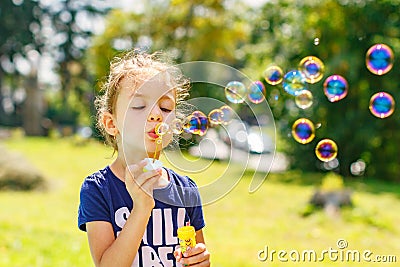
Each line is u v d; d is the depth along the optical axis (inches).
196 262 67.7
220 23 540.1
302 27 408.2
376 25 385.1
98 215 68.4
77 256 162.7
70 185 310.3
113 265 63.7
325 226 217.8
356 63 382.6
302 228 213.9
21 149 496.4
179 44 545.6
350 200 246.7
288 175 396.2
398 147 401.7
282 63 414.9
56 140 608.7
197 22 544.1
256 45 445.4
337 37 393.1
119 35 564.1
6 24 884.6
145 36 561.9
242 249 178.4
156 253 69.6
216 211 245.9
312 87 392.5
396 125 394.9
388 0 379.6
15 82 948.0
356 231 207.9
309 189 322.3
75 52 922.7
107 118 72.0
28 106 840.9
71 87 924.0
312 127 139.1
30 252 166.4
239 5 548.1
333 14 393.7
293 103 395.5
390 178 408.2
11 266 151.5
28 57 916.6
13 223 206.5
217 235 199.0
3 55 908.6
